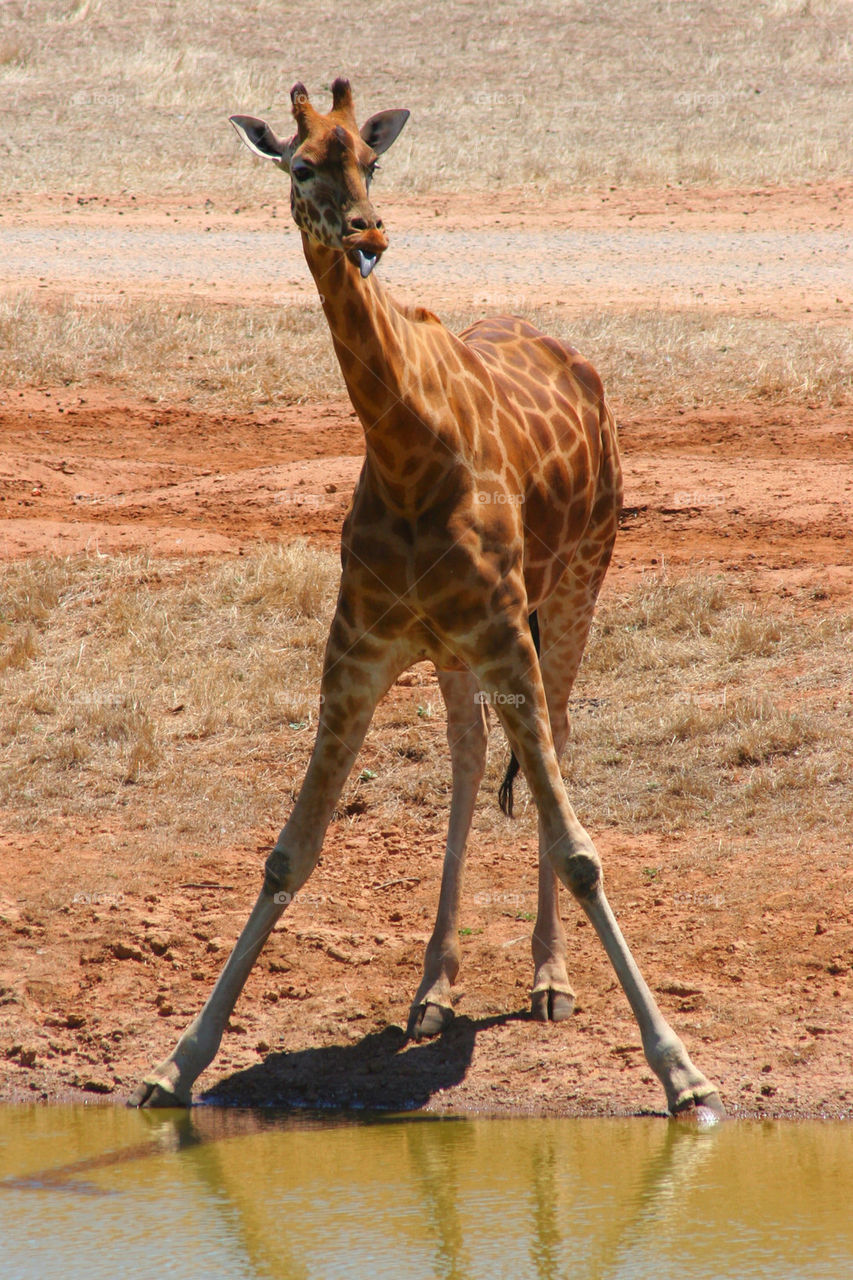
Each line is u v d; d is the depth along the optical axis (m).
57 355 26.92
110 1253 6.89
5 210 42.12
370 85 59.06
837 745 12.44
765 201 43.81
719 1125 8.46
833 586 15.73
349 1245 6.94
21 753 13.33
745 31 67.44
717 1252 6.71
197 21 67.88
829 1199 7.32
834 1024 9.22
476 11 70.12
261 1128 8.65
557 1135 8.39
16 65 61.69
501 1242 6.89
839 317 29.97
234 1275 6.61
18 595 16.11
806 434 22.77
